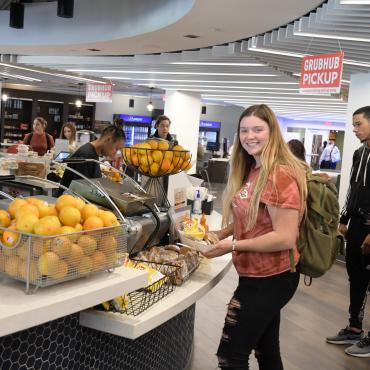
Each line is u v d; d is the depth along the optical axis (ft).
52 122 73.82
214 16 20.42
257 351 8.54
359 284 13.69
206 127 78.43
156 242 9.34
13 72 50.24
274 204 7.00
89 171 13.25
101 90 49.96
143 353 8.68
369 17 17.01
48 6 30.12
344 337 13.74
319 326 14.96
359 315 13.80
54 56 38.24
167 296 7.43
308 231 7.83
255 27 21.80
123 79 48.14
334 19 17.56
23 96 68.80
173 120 51.44
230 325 7.39
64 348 6.50
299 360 12.49
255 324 7.27
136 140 75.92
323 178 8.14
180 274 7.91
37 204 6.03
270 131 7.32
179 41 26.58
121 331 6.31
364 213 13.26
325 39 21.12
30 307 5.08
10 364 5.76
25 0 30.81
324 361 12.57
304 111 64.75
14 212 6.02
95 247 5.94
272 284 7.30
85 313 6.53
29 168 19.33
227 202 8.22
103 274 6.40
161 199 10.29
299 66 29.19
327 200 7.89
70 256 5.62
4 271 5.64
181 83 45.37
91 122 75.61
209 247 7.63
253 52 25.99
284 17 19.60
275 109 65.82
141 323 6.32
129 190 8.71
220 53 27.71
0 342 5.58
